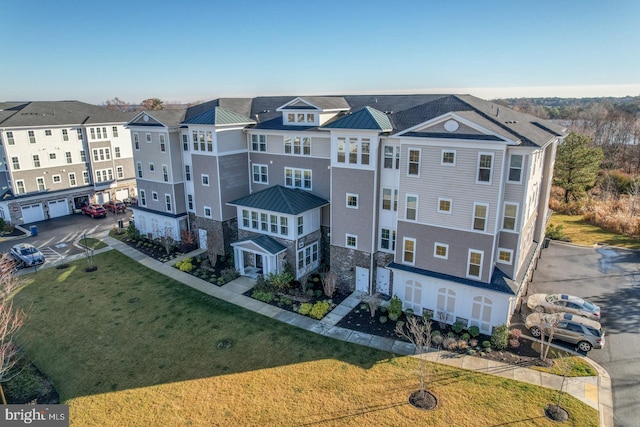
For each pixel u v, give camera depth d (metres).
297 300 26.06
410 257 24.02
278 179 32.47
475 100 26.58
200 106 38.00
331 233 27.50
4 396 17.50
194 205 35.34
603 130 87.75
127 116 53.94
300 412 16.78
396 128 24.53
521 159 20.47
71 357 20.70
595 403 16.88
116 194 52.16
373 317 23.89
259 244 28.34
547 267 30.47
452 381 18.33
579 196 49.41
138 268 31.78
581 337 20.23
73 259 33.81
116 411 17.05
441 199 22.12
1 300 26.41
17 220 43.25
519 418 16.11
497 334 20.42
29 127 43.31
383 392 17.78
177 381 18.77
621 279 28.25
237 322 23.64
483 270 21.77
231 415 16.70
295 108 30.14
